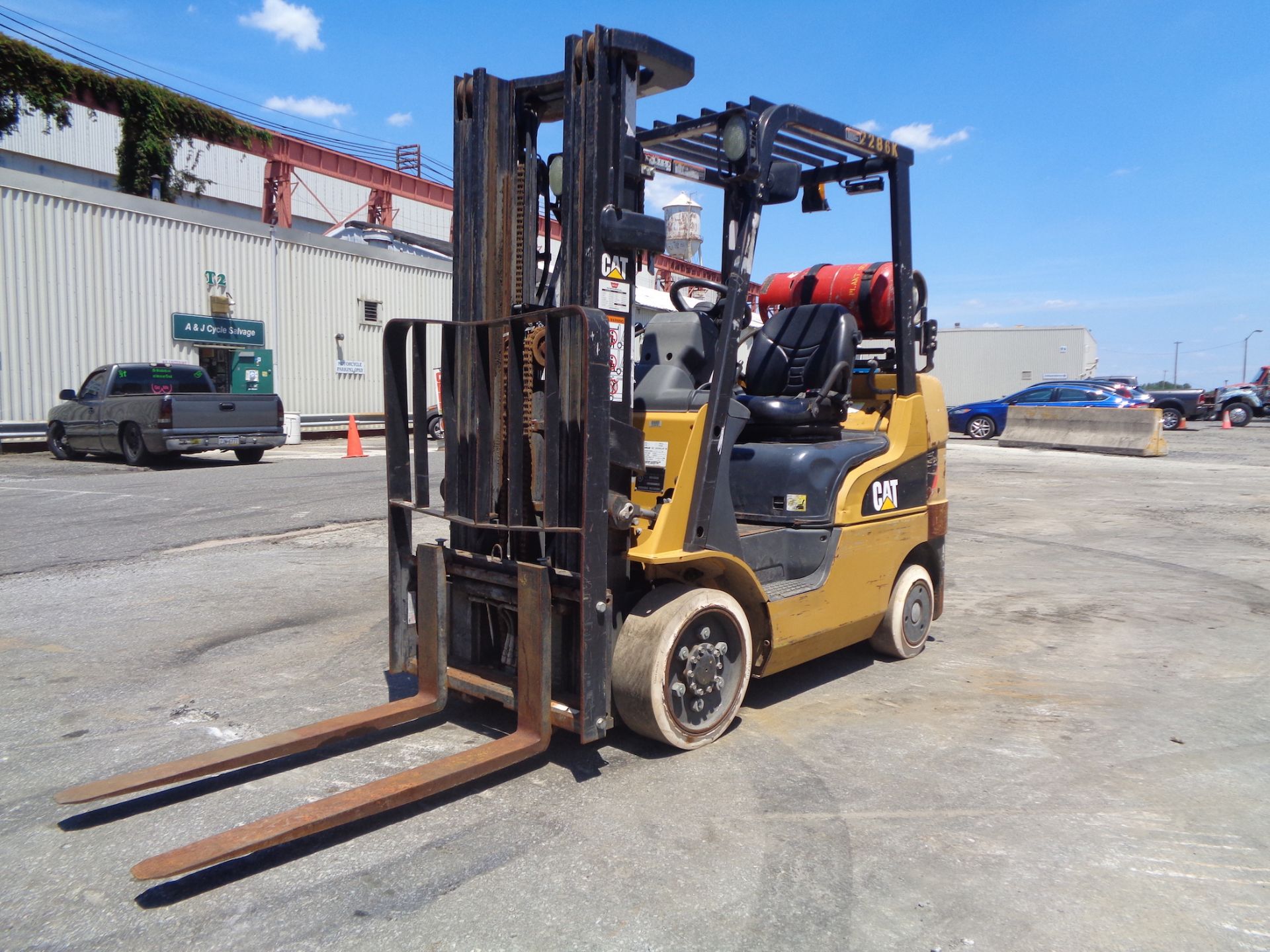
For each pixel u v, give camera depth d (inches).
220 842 113.7
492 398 161.0
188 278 826.2
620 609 159.9
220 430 604.4
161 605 264.5
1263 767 161.5
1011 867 125.4
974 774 157.0
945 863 126.0
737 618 168.2
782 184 172.6
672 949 106.0
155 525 382.3
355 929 109.6
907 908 114.8
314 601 270.8
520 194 164.9
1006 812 142.3
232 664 213.5
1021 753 166.7
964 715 187.2
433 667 170.1
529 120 165.8
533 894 117.0
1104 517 462.6
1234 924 112.3
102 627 242.2
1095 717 186.2
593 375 140.3
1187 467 693.3
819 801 145.1
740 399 209.8
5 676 203.6
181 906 114.7
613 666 158.9
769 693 200.7
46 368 726.5
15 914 113.4
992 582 319.9
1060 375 1470.2
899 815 140.6
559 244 171.2
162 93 1023.0
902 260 212.2
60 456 661.9
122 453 614.9
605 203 151.6
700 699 165.8
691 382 179.0
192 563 319.9
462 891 117.8
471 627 173.3
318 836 132.3
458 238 168.1
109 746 165.3
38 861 126.0
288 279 920.9
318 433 940.6
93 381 641.0
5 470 578.9
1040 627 260.2
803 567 192.7
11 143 1348.4
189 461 654.5
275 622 248.8
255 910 113.8
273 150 1163.9
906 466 220.1
